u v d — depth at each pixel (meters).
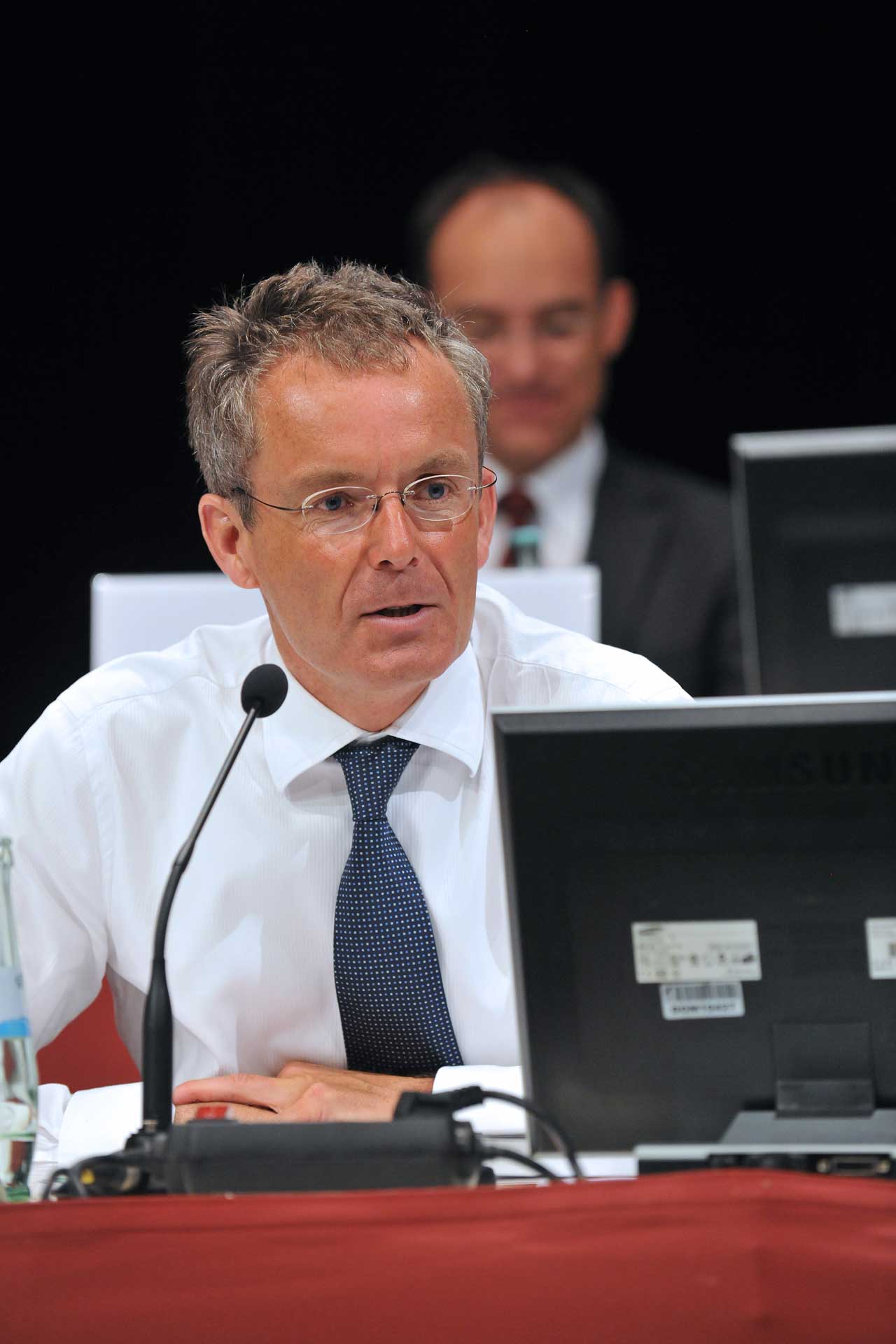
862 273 14.90
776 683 6.98
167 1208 3.68
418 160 15.44
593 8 15.27
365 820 6.43
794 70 14.92
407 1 15.45
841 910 4.16
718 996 4.22
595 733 4.23
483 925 6.54
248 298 6.42
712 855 4.20
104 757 6.82
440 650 6.00
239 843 6.64
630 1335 3.52
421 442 5.88
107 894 6.81
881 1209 3.50
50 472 15.30
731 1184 3.56
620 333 14.98
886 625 6.89
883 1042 4.17
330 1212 3.63
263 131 15.50
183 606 8.72
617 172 15.03
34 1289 3.68
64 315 15.29
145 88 15.46
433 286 14.90
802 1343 3.48
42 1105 6.04
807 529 6.94
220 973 6.58
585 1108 4.30
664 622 14.51
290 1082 5.96
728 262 15.00
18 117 15.38
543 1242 3.57
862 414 14.98
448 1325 3.56
